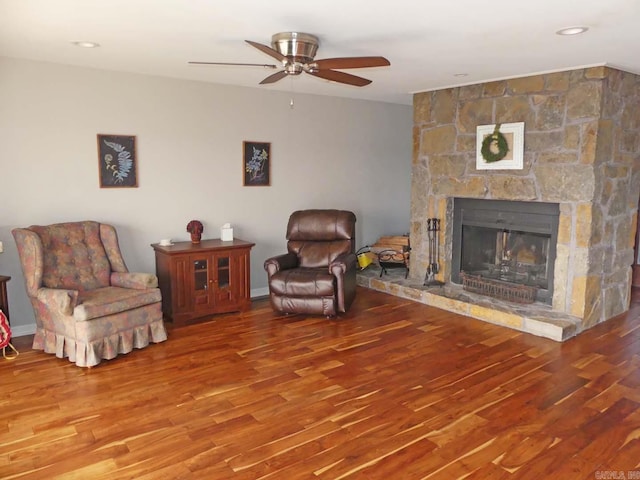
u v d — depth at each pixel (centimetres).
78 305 349
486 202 504
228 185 520
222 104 504
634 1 244
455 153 514
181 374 341
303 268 504
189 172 493
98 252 418
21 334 420
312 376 338
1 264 405
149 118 462
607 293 453
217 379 333
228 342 404
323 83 496
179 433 266
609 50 347
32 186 412
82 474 230
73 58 390
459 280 543
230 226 509
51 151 417
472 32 303
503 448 252
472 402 301
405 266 604
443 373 343
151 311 395
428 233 552
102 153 441
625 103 427
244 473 231
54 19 283
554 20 277
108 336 362
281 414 286
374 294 556
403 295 541
